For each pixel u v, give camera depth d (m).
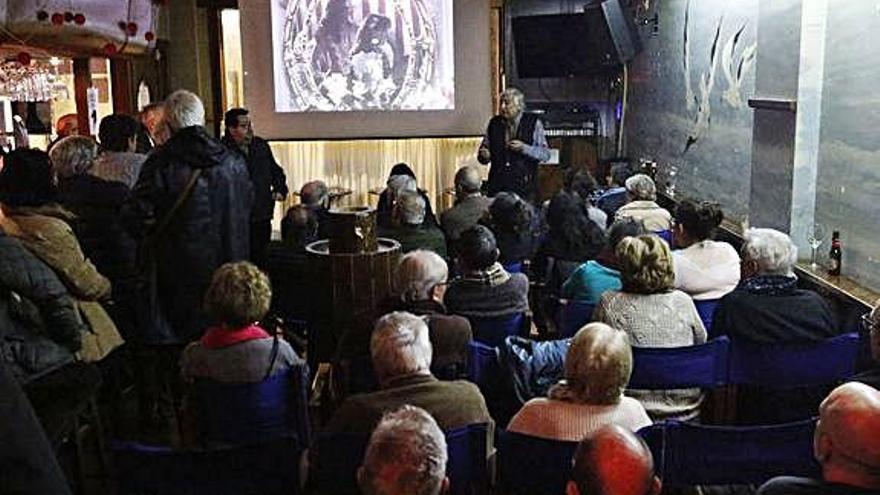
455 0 8.48
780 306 3.13
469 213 5.66
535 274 5.00
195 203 3.87
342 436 2.28
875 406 1.85
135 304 4.00
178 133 3.87
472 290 3.60
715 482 2.43
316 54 8.48
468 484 2.34
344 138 8.59
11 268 2.87
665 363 3.00
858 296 3.93
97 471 3.78
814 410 3.18
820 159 4.60
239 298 2.93
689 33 6.79
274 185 6.54
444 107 8.59
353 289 4.05
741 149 5.71
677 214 4.07
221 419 2.94
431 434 1.76
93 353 3.50
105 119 4.75
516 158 6.96
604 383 2.37
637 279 3.18
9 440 1.09
